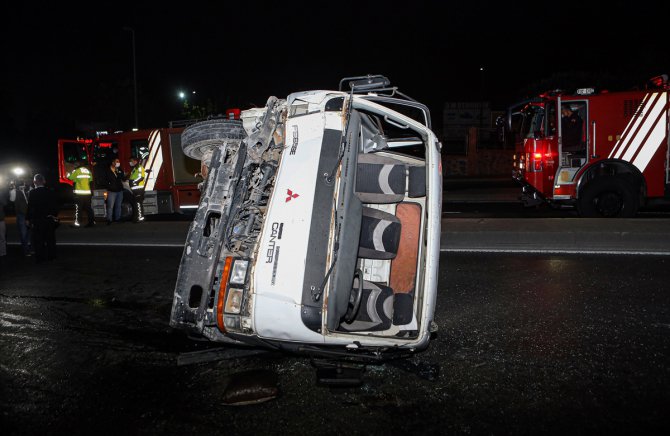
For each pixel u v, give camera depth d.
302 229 4.06
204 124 5.18
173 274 7.95
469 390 4.08
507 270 7.30
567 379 4.18
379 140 5.55
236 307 4.04
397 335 4.43
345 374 4.27
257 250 4.10
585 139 10.52
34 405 4.15
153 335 5.54
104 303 6.67
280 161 4.47
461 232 9.02
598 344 4.78
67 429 3.79
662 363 4.38
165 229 10.92
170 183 14.16
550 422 3.62
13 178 11.63
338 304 3.99
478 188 20.31
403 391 4.11
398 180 4.84
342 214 4.16
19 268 9.00
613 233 8.41
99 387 4.41
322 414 3.82
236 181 4.46
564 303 5.87
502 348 4.79
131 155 14.76
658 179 10.23
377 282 5.43
